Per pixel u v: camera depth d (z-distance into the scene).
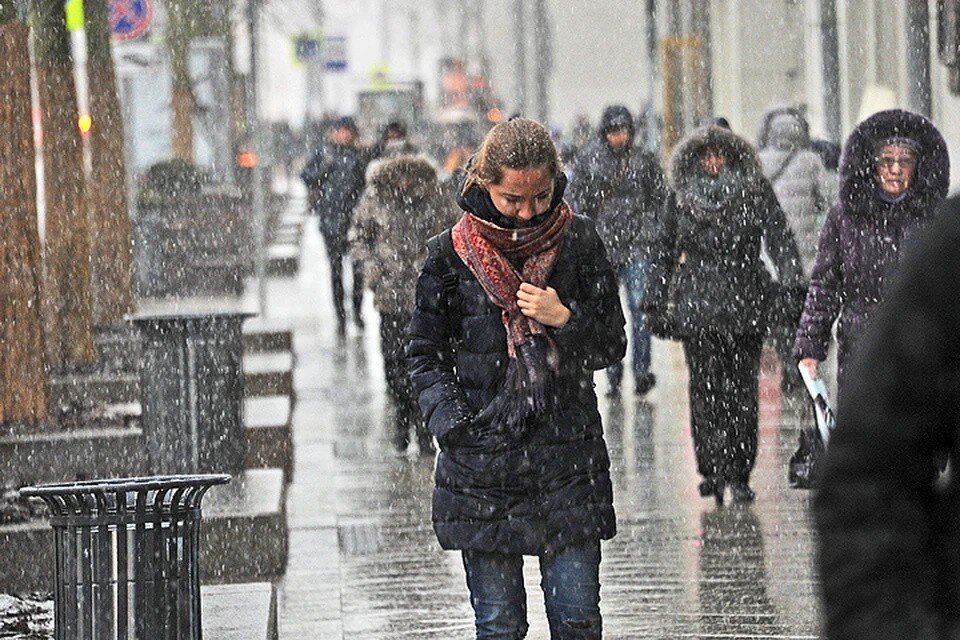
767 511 28.53
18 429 32.25
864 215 22.88
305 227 122.94
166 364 28.14
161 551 15.79
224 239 77.75
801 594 22.86
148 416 28.27
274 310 66.50
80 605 15.70
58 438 31.12
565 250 15.27
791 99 88.19
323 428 39.94
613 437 36.97
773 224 28.70
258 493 26.20
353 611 22.78
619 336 15.38
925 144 22.67
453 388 15.16
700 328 28.55
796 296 28.83
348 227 57.53
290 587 24.33
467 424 14.98
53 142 40.16
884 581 7.17
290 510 30.19
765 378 44.44
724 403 28.88
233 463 28.41
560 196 15.16
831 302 23.20
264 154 90.44
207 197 78.25
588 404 15.23
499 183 14.90
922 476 7.34
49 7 39.69
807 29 77.56
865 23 70.38
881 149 22.56
